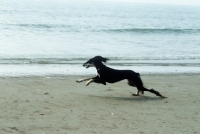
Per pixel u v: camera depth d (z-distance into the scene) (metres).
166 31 42.88
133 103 10.72
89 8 121.19
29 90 12.07
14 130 7.60
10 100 10.42
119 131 7.84
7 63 18.14
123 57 21.95
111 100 11.05
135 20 66.69
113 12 96.69
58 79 14.49
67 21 52.56
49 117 8.77
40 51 23.00
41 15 61.94
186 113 9.67
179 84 14.21
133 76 11.57
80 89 12.69
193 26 57.97
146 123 8.58
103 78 11.52
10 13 61.50
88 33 37.03
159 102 10.96
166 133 7.83
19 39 29.03
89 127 8.06
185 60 21.78
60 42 28.58
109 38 33.44
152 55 23.42
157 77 15.66
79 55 22.03
